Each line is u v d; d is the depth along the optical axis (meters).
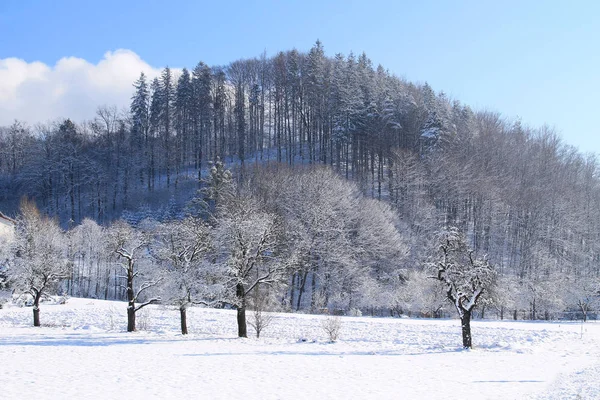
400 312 64.50
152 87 116.44
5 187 114.44
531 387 21.67
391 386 21.34
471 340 36.34
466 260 37.34
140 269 40.12
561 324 53.38
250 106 119.19
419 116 98.62
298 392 19.67
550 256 79.12
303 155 107.69
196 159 108.88
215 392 19.14
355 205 73.19
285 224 62.59
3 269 51.56
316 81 102.69
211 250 40.72
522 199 84.75
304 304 65.56
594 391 20.12
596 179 106.50
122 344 32.28
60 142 112.19
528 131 115.62
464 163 88.38
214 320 47.69
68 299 58.91
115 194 101.81
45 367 22.89
